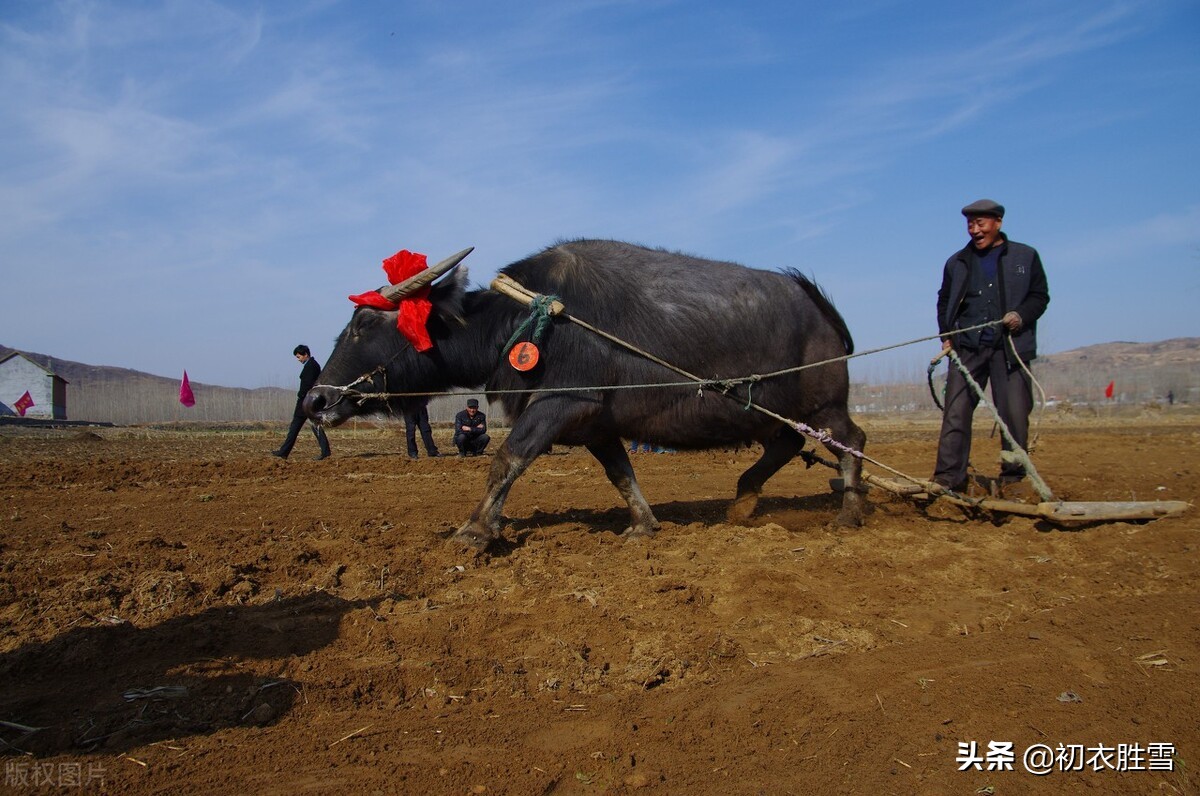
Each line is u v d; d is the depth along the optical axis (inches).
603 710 168.9
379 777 142.7
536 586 241.1
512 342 289.9
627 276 302.8
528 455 285.1
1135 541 283.1
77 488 450.9
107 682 176.4
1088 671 184.2
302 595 232.1
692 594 233.5
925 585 247.6
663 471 559.8
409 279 294.2
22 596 223.6
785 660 194.4
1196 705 166.9
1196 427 1170.0
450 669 184.9
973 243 337.7
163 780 140.8
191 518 356.5
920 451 676.7
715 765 148.4
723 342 304.2
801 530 330.3
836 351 331.6
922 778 143.9
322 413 295.0
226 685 175.8
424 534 312.2
